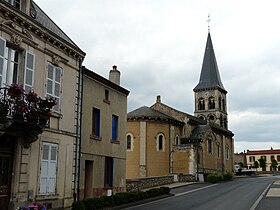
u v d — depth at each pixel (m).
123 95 23.95
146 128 40.59
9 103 12.20
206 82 68.44
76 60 17.81
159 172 40.09
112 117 22.39
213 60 70.12
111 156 21.73
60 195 15.82
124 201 18.12
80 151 17.70
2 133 12.08
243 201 20.25
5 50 13.22
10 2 14.02
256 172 74.94
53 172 15.45
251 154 106.25
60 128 16.08
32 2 15.53
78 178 17.36
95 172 19.78
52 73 15.84
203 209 16.80
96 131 20.48
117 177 22.39
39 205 12.15
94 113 20.41
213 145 47.50
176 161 41.09
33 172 14.29
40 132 13.71
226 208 17.16
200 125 47.84
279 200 20.22
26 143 13.85
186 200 21.09
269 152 104.31
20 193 13.57
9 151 13.48
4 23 13.23
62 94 16.41
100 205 16.06
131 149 40.41
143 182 29.50
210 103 67.12
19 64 14.07
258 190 27.77
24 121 12.59
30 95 12.98
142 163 39.59
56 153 15.71
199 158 41.94
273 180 43.00
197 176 40.09
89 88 19.53
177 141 43.47
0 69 12.84
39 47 15.02
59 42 16.08
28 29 14.38
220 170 49.31
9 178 13.40
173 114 46.47
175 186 31.62
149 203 19.66
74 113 17.38
